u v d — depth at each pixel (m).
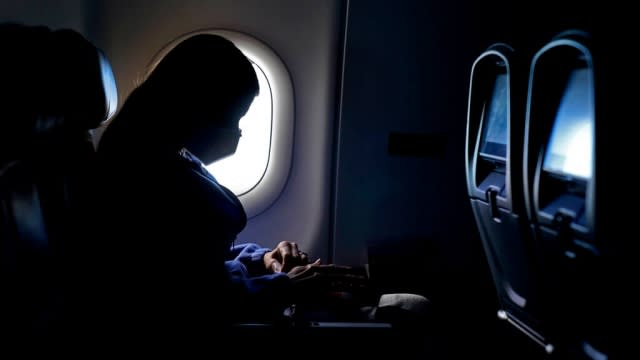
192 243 1.19
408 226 2.14
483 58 1.30
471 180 1.42
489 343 1.74
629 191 0.83
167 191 1.19
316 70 2.11
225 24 2.08
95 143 2.11
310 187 2.15
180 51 1.26
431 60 2.06
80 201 1.14
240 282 1.30
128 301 1.15
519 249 1.20
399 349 1.22
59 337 0.98
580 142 0.93
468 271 2.16
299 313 1.28
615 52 0.79
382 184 2.11
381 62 2.05
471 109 1.42
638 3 0.95
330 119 2.13
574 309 1.05
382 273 2.01
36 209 0.92
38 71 0.97
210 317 1.18
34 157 0.96
